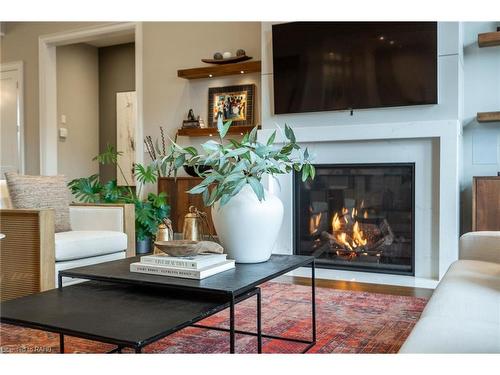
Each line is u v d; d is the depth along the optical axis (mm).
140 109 5488
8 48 6531
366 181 3943
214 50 5105
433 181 3650
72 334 1211
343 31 3932
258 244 1977
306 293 3145
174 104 5305
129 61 7312
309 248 4176
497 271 1839
